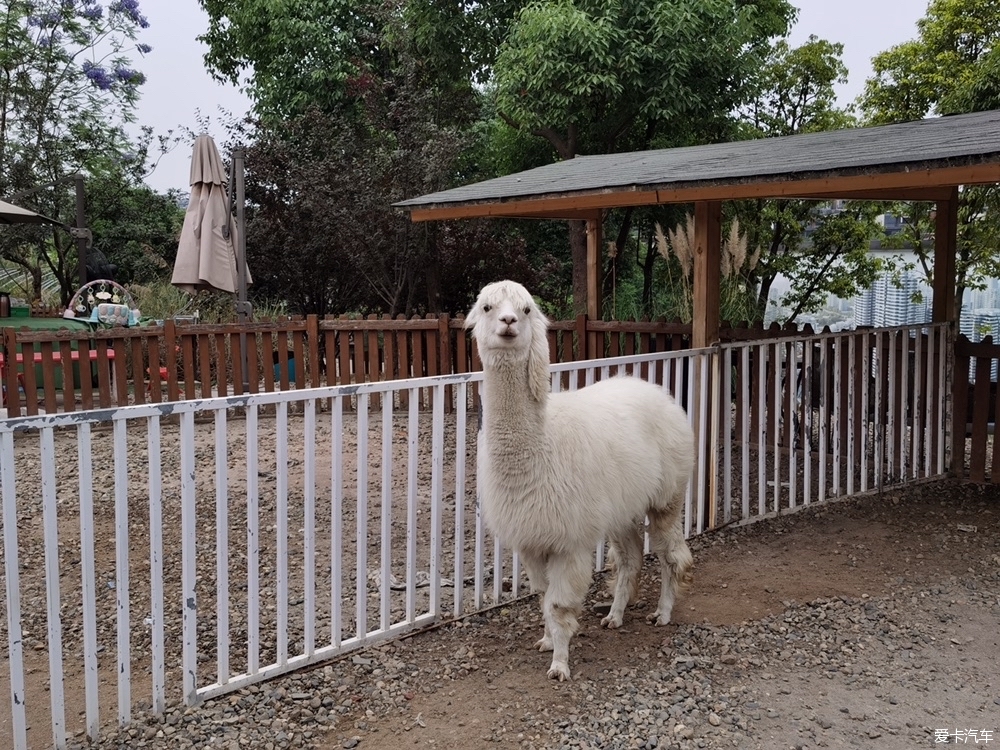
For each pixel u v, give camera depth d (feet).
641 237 54.44
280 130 54.54
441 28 50.65
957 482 25.26
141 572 17.63
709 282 20.83
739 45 46.29
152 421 11.08
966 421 25.76
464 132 51.78
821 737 11.52
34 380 30.55
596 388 15.03
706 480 20.84
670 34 43.24
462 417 15.20
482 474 13.14
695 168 22.66
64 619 15.46
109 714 12.01
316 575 17.67
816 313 54.65
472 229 48.42
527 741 11.41
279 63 61.26
